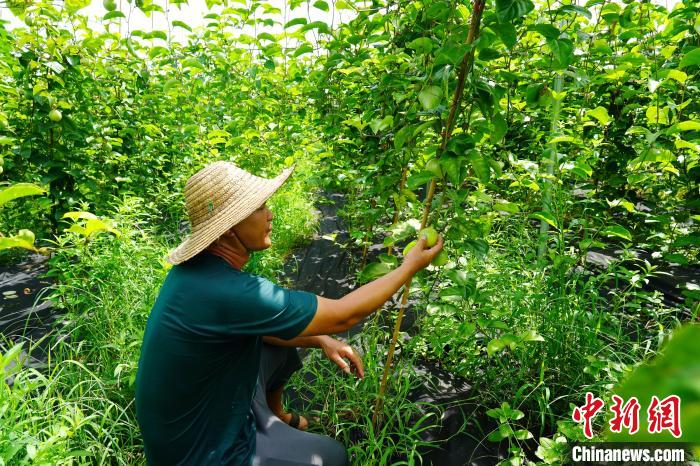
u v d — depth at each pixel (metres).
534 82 2.07
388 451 1.81
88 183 3.73
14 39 3.33
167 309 1.33
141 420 1.40
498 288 2.52
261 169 4.55
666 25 2.99
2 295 3.44
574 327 2.19
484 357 2.42
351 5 2.66
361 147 3.47
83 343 2.38
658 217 2.99
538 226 3.98
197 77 4.37
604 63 3.03
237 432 1.45
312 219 4.80
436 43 1.88
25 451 1.59
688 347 0.31
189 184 1.39
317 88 3.65
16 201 3.66
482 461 1.98
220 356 1.34
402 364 2.36
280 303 1.30
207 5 3.62
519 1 1.37
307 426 2.08
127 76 4.59
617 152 3.52
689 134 2.63
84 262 2.57
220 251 1.42
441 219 1.80
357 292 1.42
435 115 1.77
